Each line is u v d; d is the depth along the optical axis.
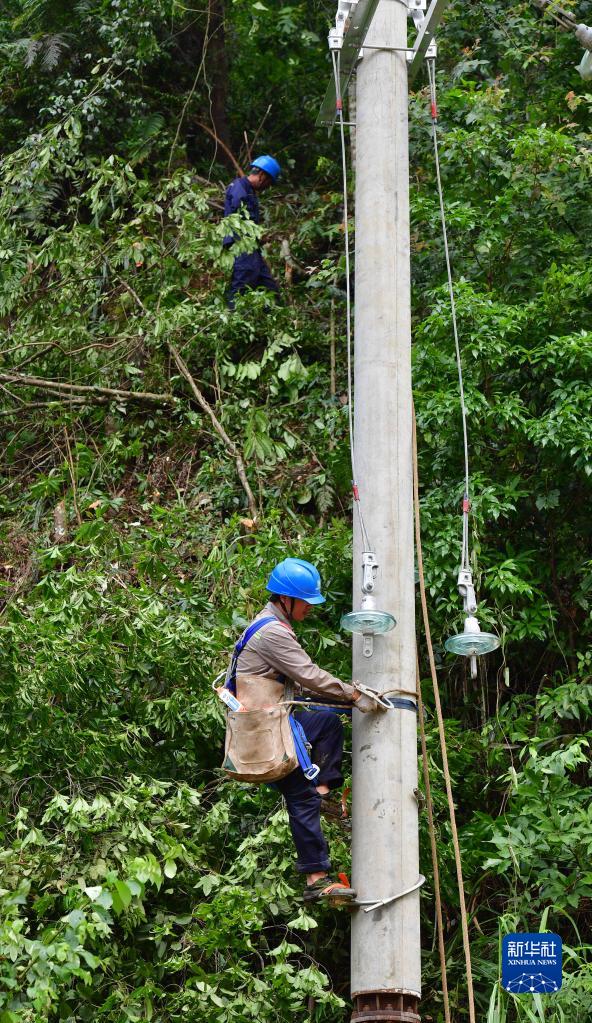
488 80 14.19
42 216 15.79
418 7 8.36
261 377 14.52
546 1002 8.17
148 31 16.61
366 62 8.20
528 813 8.83
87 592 9.54
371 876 6.91
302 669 7.41
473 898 9.55
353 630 7.05
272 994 8.16
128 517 13.56
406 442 7.66
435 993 9.02
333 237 16.20
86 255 14.93
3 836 8.28
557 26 14.62
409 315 7.88
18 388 14.62
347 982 9.22
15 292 14.80
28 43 17.22
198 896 9.00
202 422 14.40
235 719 7.57
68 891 7.69
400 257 7.88
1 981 6.99
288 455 13.80
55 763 9.00
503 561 10.75
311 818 7.62
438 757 9.78
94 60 17.73
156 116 17.22
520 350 10.90
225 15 18.83
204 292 15.75
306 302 15.95
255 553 11.10
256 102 19.52
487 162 12.52
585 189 12.59
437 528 10.51
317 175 18.78
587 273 11.22
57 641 9.02
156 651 9.50
